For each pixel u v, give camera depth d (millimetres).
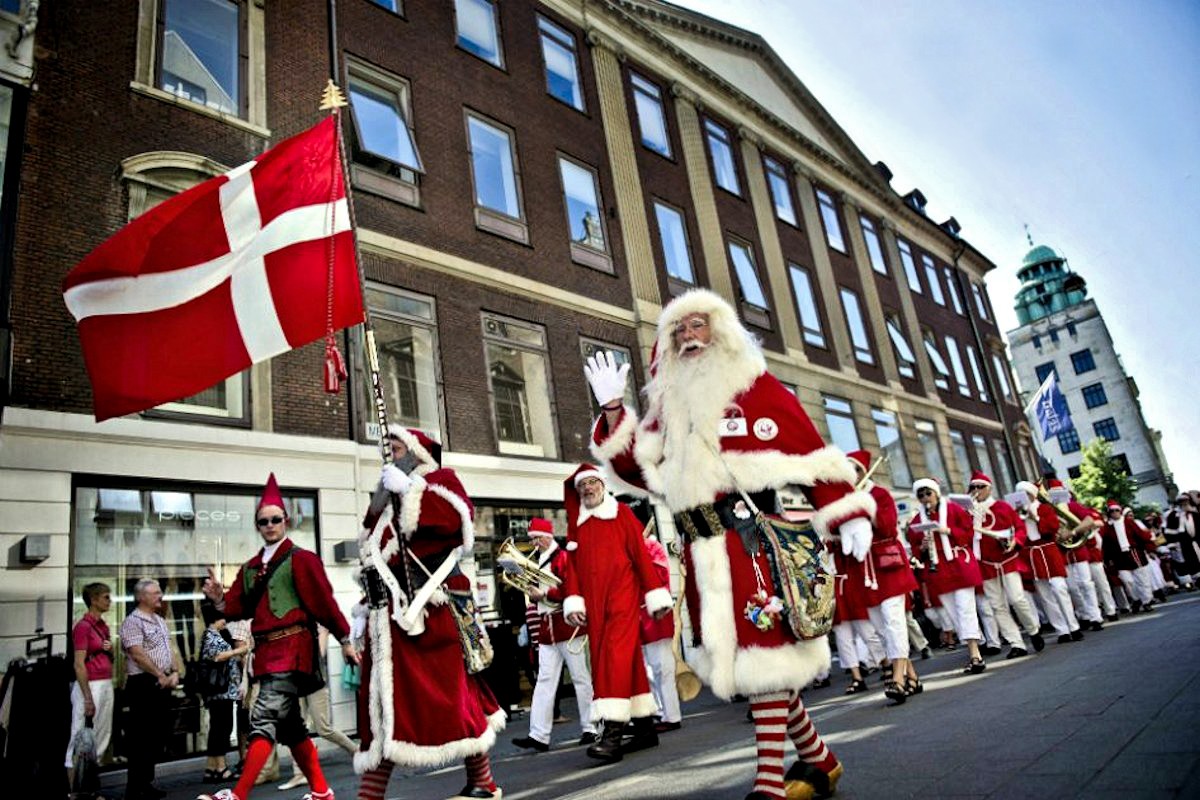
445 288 13578
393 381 12375
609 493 5652
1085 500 50750
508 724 10016
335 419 11312
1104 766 2938
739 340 3271
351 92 13461
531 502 13586
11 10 9750
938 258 32844
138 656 6793
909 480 24375
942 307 31609
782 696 2916
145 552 9359
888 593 6555
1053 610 9414
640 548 5488
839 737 4762
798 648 2934
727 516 3105
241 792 4129
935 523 7887
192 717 8984
